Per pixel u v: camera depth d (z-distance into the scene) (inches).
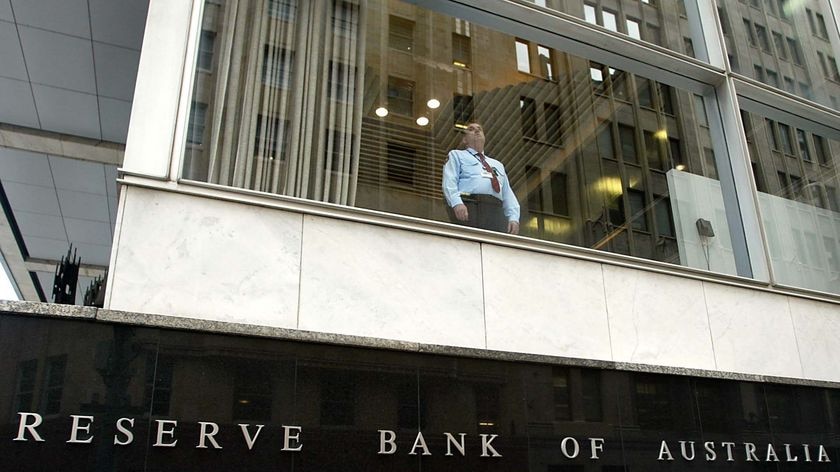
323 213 246.8
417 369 237.6
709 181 359.9
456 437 235.3
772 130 391.2
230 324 214.4
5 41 483.5
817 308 342.3
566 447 252.2
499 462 239.5
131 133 233.9
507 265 274.4
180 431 200.2
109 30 470.0
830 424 313.3
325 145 277.3
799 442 301.4
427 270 258.1
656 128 358.9
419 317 250.4
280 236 239.0
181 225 226.8
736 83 386.0
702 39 391.9
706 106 379.6
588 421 259.9
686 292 309.9
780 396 306.5
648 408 274.1
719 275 322.0
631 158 345.4
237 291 226.5
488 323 261.9
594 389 266.4
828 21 447.2
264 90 272.5
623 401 269.9
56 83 522.0
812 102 409.4
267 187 259.4
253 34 278.4
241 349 215.0
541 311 273.6
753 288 328.2
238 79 268.1
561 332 274.4
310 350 224.1
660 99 367.6
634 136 351.9
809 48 430.0
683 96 374.6
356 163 279.9
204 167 248.4
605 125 347.9
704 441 279.6
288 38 286.4
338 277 242.5
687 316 305.3
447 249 265.0
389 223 256.4
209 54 264.8
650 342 291.6
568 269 286.8
